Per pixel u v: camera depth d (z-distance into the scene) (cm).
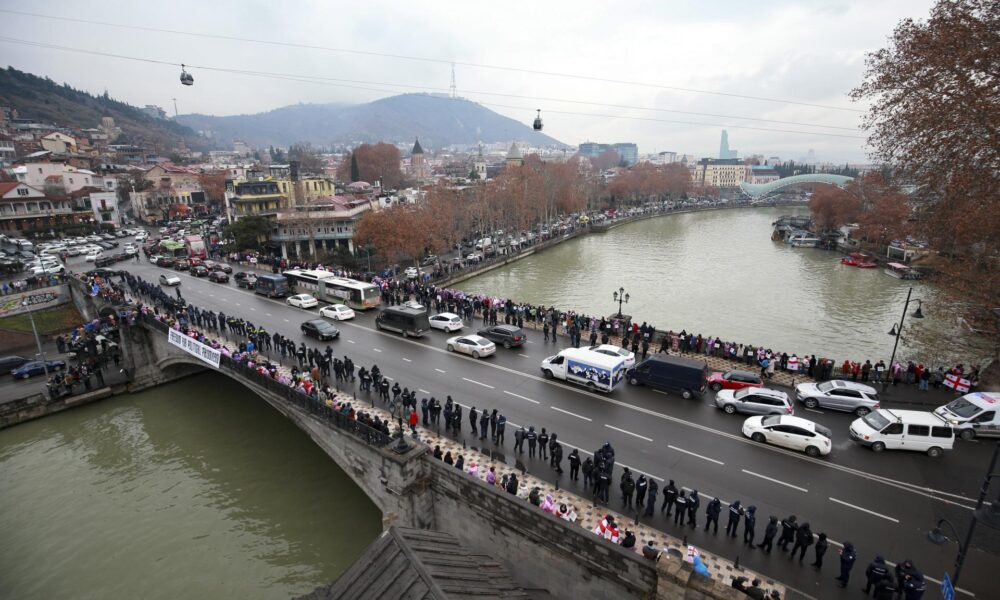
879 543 2008
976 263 3322
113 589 2519
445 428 2970
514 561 2194
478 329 4725
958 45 2912
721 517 2177
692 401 3238
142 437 3941
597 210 17850
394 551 1226
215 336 4606
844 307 6656
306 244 9238
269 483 3297
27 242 9288
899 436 2591
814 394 3092
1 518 3062
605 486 2266
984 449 2636
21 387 4822
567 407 3172
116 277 7112
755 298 7119
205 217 13875
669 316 6316
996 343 3456
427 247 8562
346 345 4369
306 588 2483
